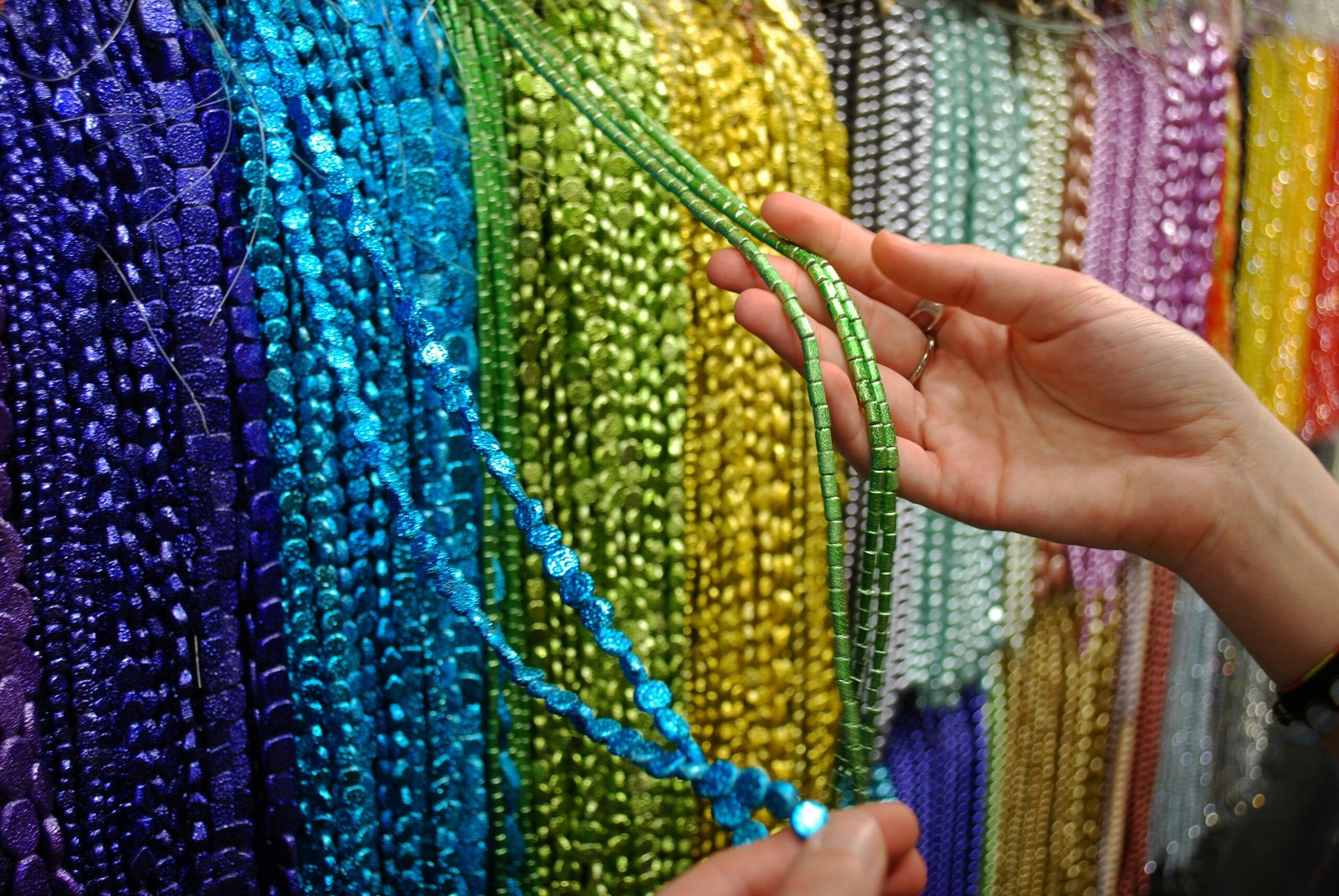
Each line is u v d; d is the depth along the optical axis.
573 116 0.59
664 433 0.65
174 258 0.50
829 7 0.71
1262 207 0.96
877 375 0.52
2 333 0.46
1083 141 0.81
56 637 0.48
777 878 0.40
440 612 0.59
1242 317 0.97
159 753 0.52
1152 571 0.98
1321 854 1.16
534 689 0.48
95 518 0.49
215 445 0.52
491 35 0.58
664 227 0.62
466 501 0.60
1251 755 1.13
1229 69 0.88
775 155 0.66
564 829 0.66
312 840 0.58
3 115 0.45
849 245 0.61
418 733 0.60
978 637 0.85
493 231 0.58
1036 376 0.66
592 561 0.64
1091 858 0.99
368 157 0.54
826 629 0.74
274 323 0.53
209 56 0.51
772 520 0.68
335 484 0.56
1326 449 1.12
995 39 0.76
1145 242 0.86
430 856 0.61
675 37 0.63
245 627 0.55
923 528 0.79
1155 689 1.01
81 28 0.47
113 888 0.52
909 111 0.72
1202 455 0.64
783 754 0.71
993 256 0.60
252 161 0.52
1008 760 0.90
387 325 0.55
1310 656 0.64
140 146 0.49
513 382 0.61
